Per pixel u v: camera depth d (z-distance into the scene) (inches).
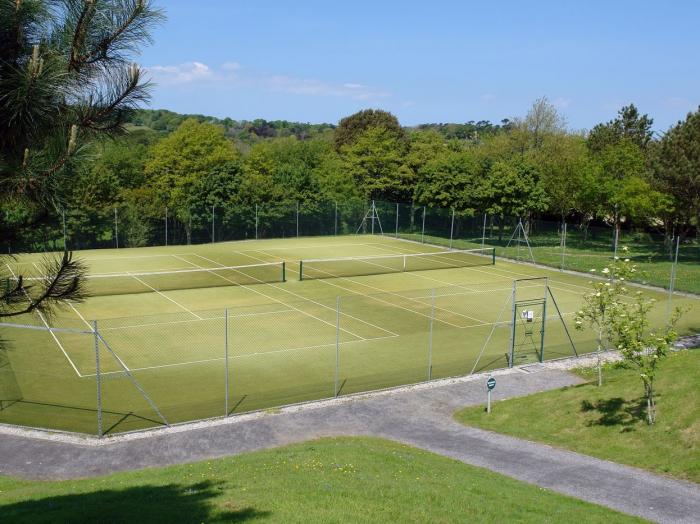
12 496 496.7
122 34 251.6
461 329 1176.2
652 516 502.3
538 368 961.5
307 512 415.2
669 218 2113.7
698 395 710.5
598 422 713.6
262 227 2427.4
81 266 280.2
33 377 863.1
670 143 1862.7
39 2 235.9
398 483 506.0
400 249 2194.9
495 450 662.5
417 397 833.5
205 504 432.8
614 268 817.5
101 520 398.6
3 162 232.5
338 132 3784.5
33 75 220.8
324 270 1772.9
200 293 1445.6
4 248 269.0
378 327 1176.8
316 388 855.7
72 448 651.5
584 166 2351.1
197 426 720.3
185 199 2527.1
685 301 1427.2
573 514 468.8
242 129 7381.9
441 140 3304.6
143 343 1033.5
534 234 2198.6
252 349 1020.5
